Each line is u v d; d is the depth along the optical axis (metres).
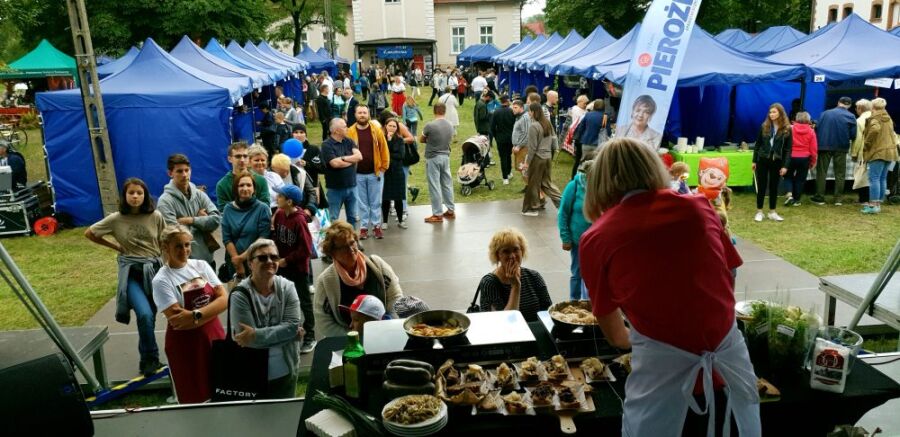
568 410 2.37
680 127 12.41
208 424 2.90
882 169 9.47
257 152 6.39
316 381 2.74
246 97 18.25
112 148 10.48
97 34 22.53
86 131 10.15
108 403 4.71
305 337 5.35
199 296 4.08
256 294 3.71
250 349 3.67
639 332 1.95
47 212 10.57
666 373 1.92
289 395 3.91
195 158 10.66
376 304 3.69
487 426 2.35
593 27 30.08
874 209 9.59
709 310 1.87
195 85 10.73
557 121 16.52
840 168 10.31
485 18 45.03
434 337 2.72
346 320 3.99
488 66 38.00
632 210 1.93
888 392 2.48
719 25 30.12
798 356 2.54
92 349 4.41
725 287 1.93
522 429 2.36
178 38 23.89
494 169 14.12
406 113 16.61
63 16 24.31
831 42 11.80
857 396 2.46
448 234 8.95
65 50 24.52
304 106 27.09
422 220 9.74
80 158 10.23
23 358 4.01
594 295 2.05
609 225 1.96
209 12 24.02
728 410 1.93
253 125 15.95
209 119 10.55
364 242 8.66
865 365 2.71
